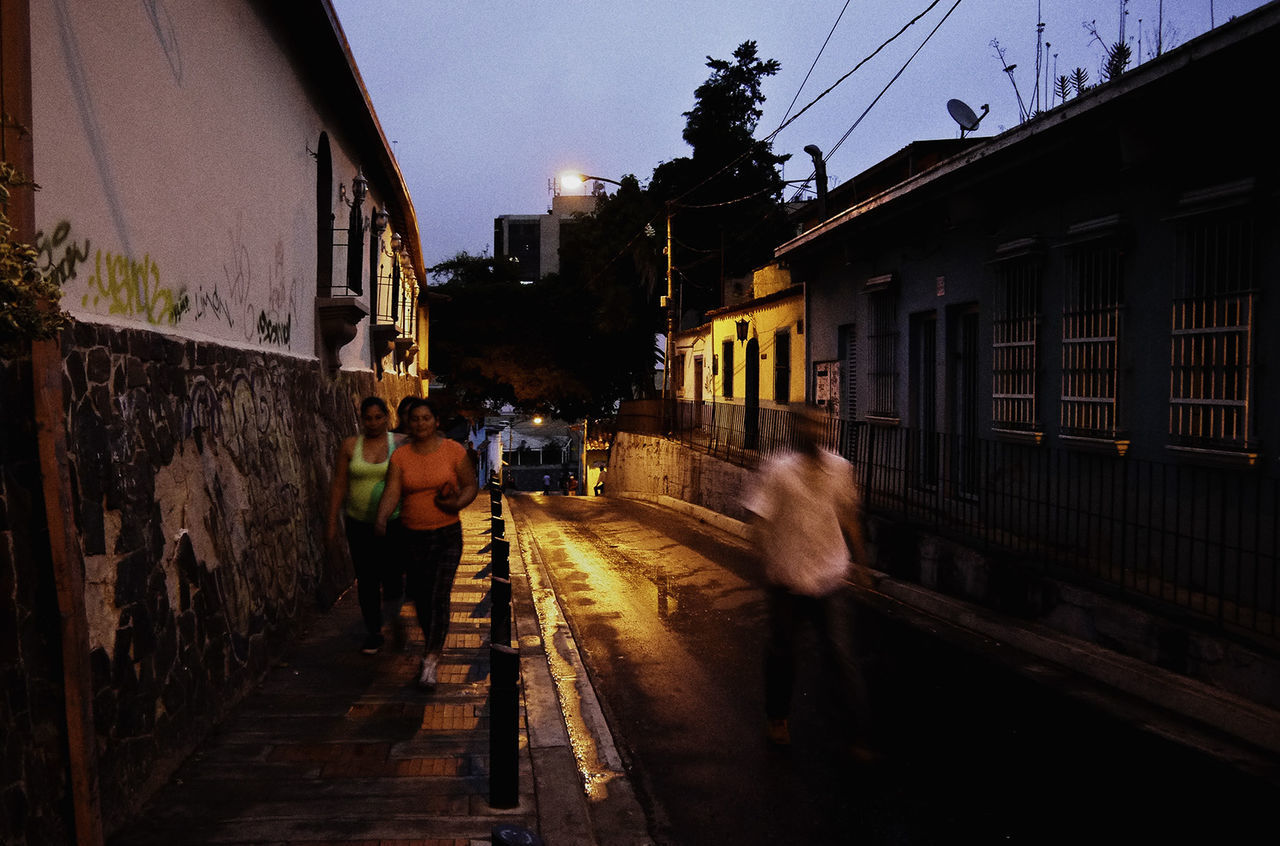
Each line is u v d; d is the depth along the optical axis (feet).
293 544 23.22
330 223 32.45
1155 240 24.36
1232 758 15.62
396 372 57.00
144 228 14.94
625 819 13.38
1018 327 30.78
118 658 12.29
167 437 15.05
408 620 24.77
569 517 58.65
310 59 27.86
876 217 38.86
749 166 98.22
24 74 10.39
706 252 95.09
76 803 10.43
